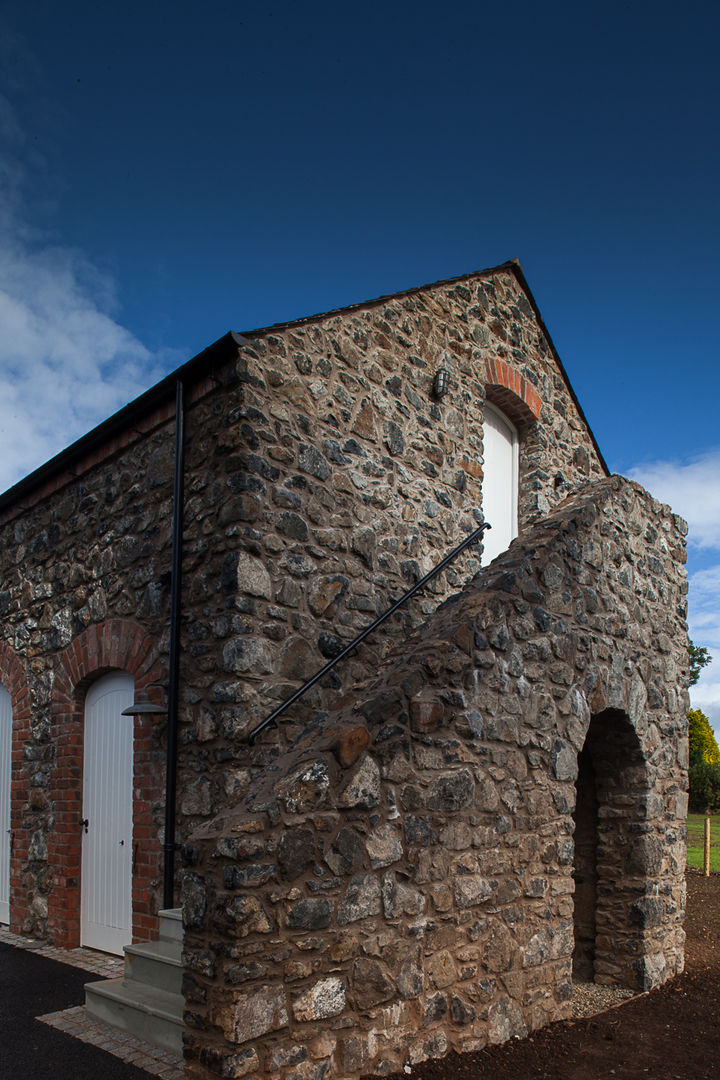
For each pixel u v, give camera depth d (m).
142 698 5.64
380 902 3.95
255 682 4.88
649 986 6.06
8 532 7.92
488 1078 4.00
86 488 6.75
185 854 3.67
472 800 4.53
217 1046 3.36
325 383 5.79
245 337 5.25
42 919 6.69
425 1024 4.07
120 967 5.73
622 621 6.18
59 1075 3.88
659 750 6.57
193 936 3.58
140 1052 4.16
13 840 7.21
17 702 7.37
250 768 4.75
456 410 7.08
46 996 5.09
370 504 5.97
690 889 11.89
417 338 6.80
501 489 8.00
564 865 5.11
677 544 7.35
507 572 5.15
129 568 6.06
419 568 6.32
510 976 4.60
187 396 5.59
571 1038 4.71
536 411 8.09
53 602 7.01
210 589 5.10
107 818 6.23
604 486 6.39
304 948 3.60
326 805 3.82
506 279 8.05
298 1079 3.49
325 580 5.46
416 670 4.37
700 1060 4.61
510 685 4.91
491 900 4.55
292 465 5.39
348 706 4.37
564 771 5.23
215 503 5.19
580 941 6.46
